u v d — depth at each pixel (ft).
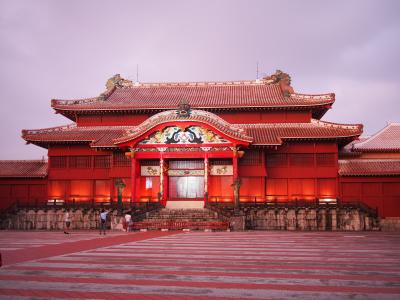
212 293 40.24
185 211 164.25
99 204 168.86
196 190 192.34
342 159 197.16
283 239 103.81
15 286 43.11
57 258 64.39
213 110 205.57
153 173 191.01
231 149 177.27
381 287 43.06
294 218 161.17
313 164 189.16
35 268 54.60
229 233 128.57
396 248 81.05
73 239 102.73
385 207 182.29
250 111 205.67
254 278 47.96
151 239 101.45
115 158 195.83
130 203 166.91
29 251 74.33
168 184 193.57
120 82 244.01
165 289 41.98
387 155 198.18
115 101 220.43
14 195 201.46
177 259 63.67
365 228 158.92
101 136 195.93
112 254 69.67
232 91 230.27
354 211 160.25
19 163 209.77
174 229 143.64
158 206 170.19
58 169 199.72
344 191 186.09
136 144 181.16
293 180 189.67
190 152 179.11
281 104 198.49
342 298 38.32
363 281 46.21
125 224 142.51
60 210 169.89
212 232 133.69
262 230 154.61
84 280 46.47
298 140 188.44
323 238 108.58
